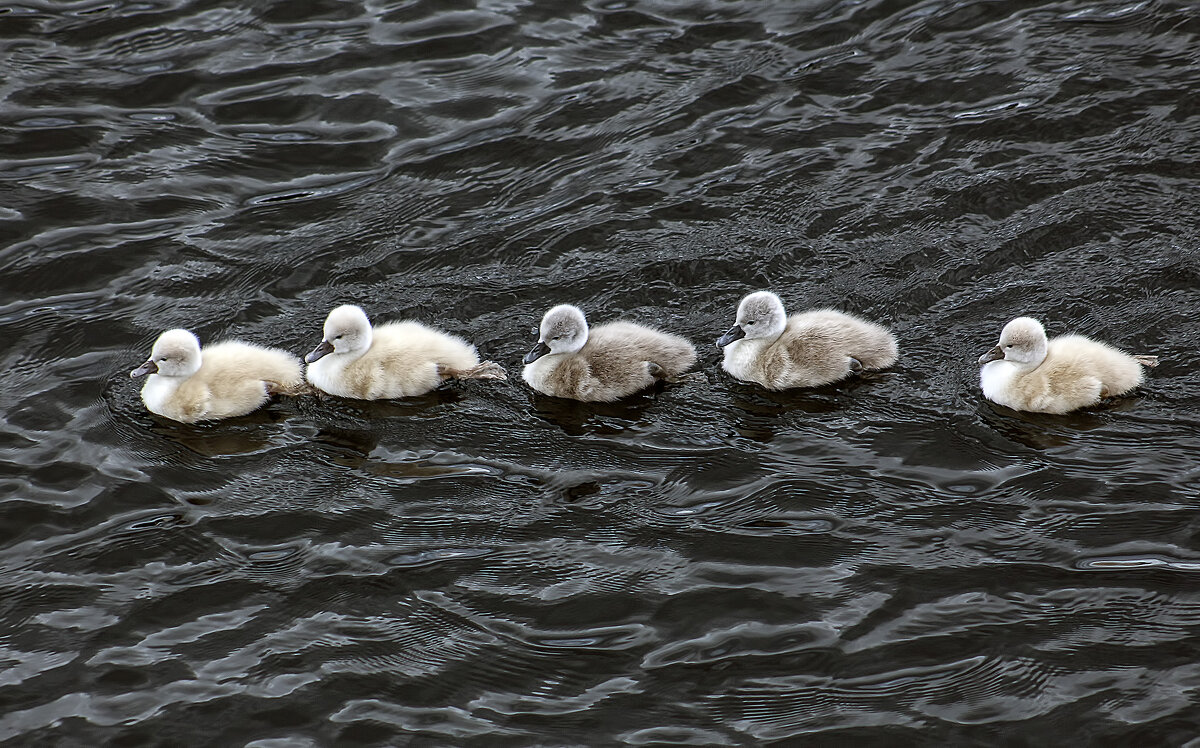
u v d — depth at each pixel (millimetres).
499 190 18094
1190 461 13250
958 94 19047
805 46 20219
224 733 11172
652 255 16766
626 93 19594
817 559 12531
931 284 15930
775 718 11164
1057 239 16375
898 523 12852
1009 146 18000
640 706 11297
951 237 16578
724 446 13977
